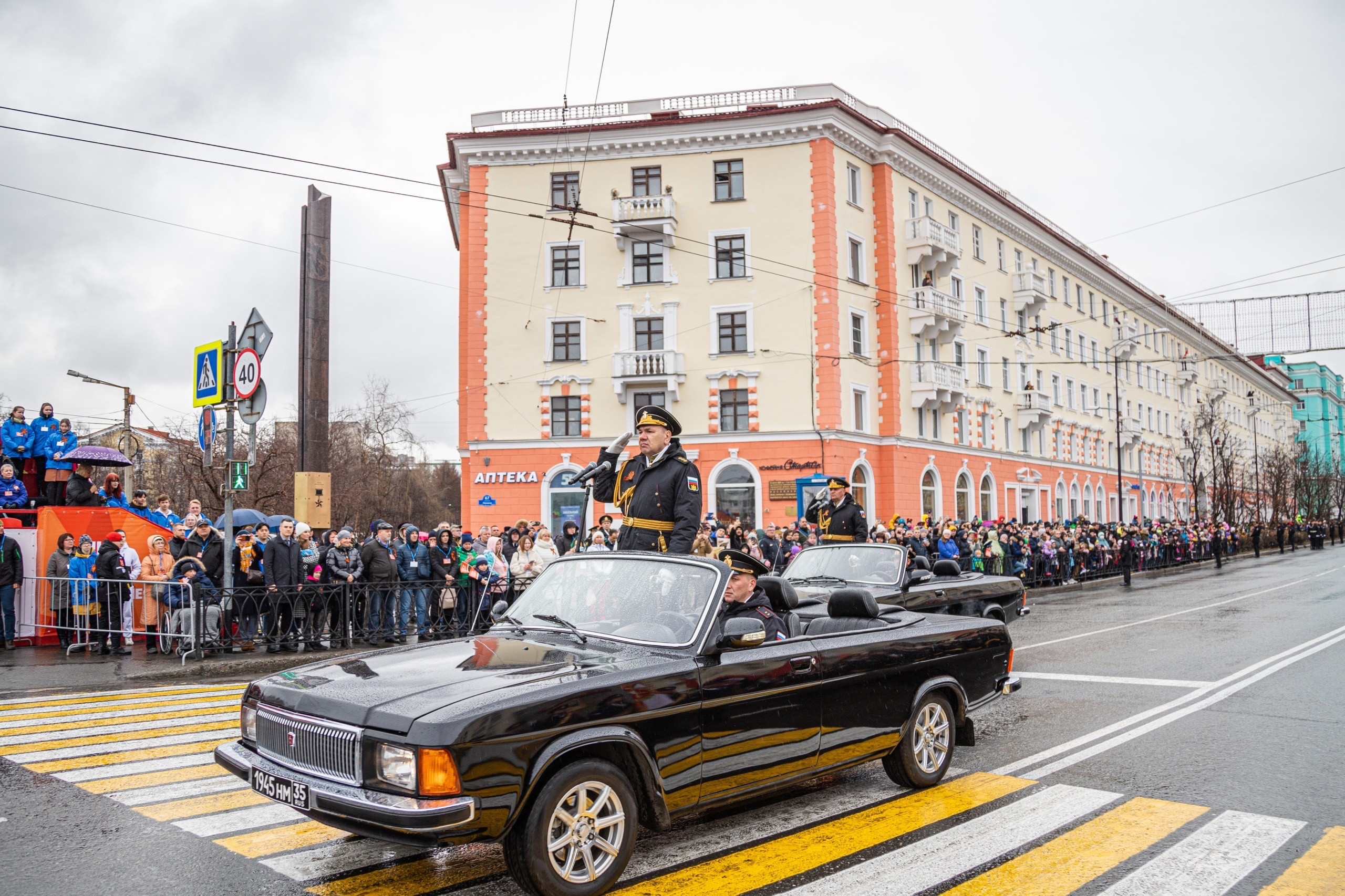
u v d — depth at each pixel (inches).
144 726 317.1
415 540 571.2
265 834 202.2
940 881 177.2
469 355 1274.6
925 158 1402.6
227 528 487.2
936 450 1439.5
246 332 488.4
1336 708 340.8
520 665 176.9
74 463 634.2
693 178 1246.9
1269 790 238.4
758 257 1229.7
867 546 396.5
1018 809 223.5
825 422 1203.2
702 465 1224.8
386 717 154.3
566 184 1258.0
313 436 641.6
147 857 187.0
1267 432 3523.6
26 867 180.7
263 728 176.9
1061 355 1961.1
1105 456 2166.6
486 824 149.6
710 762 182.5
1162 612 719.7
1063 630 602.2
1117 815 218.7
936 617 263.3
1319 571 1216.2
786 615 260.2
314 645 507.8
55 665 453.7
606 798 165.2
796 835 204.1
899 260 1366.9
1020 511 1750.7
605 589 210.4
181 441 1515.7
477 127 1290.6
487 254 1257.4
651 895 168.9
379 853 189.9
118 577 493.4
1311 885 176.1
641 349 1243.8
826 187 1223.5
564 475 1234.0
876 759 225.8
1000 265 1715.1
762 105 1269.7
